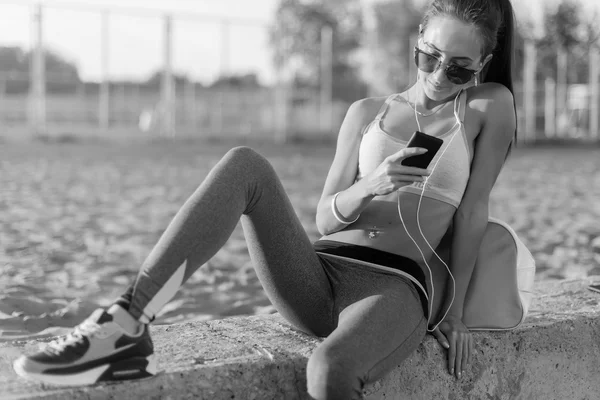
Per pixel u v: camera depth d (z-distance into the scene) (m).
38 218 7.05
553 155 20.80
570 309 2.81
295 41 44.44
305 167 15.12
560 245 5.90
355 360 1.93
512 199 9.59
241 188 2.01
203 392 2.01
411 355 2.29
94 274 4.47
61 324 3.38
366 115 2.49
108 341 1.87
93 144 22.33
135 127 25.22
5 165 13.95
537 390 2.56
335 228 2.37
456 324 2.38
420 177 2.13
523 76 25.83
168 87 24.03
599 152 22.47
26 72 23.34
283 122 25.69
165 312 3.71
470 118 2.42
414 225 2.36
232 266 4.91
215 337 2.36
